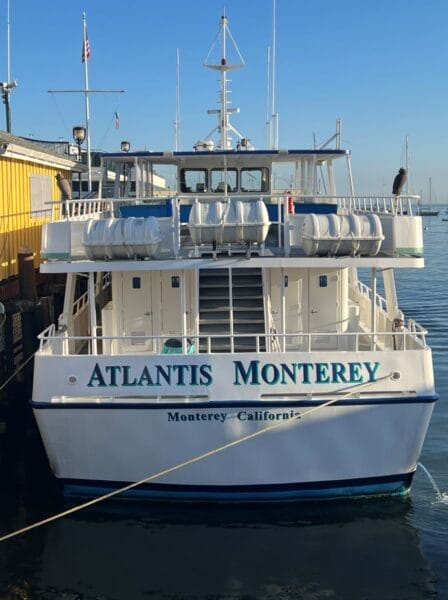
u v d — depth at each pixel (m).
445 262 58.72
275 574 8.76
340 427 9.78
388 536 9.57
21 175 18.45
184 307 10.51
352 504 10.25
